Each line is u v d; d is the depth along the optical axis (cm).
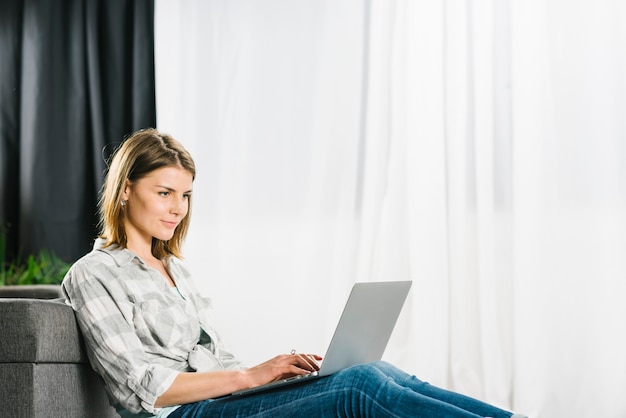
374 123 386
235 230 409
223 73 414
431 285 371
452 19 374
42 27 437
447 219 378
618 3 351
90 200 436
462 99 371
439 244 372
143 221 217
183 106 417
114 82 430
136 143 218
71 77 436
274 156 405
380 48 388
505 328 367
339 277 388
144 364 199
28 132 438
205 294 411
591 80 353
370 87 387
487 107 366
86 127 435
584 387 350
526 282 354
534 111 356
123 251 216
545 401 352
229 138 411
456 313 369
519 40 360
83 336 205
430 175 373
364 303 196
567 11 357
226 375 196
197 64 416
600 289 349
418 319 371
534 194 355
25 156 439
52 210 436
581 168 354
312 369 202
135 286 212
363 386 184
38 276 429
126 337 200
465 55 372
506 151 370
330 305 389
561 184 356
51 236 436
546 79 358
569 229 354
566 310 353
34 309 193
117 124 430
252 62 410
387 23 389
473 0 369
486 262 363
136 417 201
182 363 216
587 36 354
